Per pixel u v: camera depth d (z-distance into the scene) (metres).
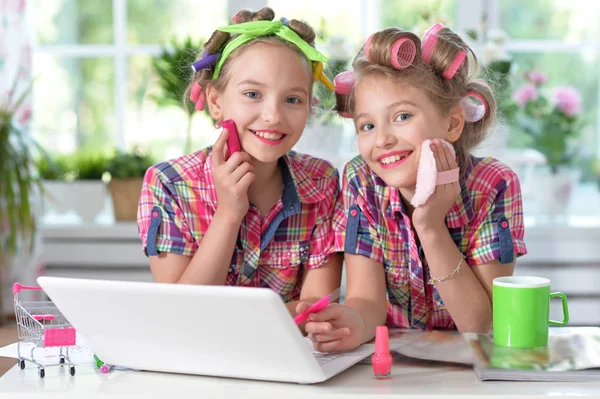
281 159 1.45
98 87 3.27
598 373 0.98
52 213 3.29
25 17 3.07
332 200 1.46
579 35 3.20
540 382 0.98
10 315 2.95
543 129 3.09
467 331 1.31
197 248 1.40
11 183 2.78
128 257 2.96
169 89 2.90
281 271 1.44
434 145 1.23
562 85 3.21
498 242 1.36
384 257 1.38
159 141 3.26
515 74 3.19
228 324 0.92
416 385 0.98
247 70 1.29
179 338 0.97
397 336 1.28
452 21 3.15
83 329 1.03
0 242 2.85
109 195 3.33
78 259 2.97
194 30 3.22
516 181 1.41
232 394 0.95
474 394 0.93
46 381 1.02
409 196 1.35
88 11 3.24
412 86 1.24
